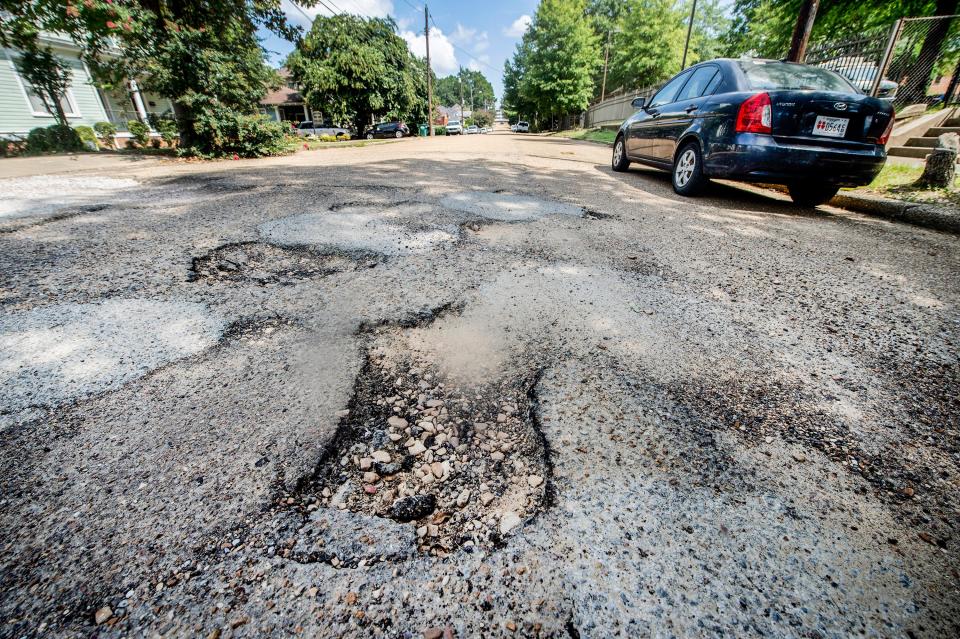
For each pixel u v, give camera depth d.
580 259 2.65
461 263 2.53
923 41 9.99
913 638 0.81
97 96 17.12
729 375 1.57
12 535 0.94
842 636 0.81
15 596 0.83
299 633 0.79
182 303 2.00
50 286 2.15
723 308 2.09
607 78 35.00
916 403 1.46
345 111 28.73
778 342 1.81
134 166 7.73
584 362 1.61
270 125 9.88
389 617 0.82
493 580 0.89
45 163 8.57
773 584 0.90
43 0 8.14
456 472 1.14
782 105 3.71
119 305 1.97
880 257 2.88
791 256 2.86
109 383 1.43
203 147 9.41
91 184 5.14
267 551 0.93
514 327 1.84
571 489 1.10
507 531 0.99
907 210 3.90
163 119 9.80
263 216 3.45
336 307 1.98
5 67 13.98
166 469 1.11
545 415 1.34
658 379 1.53
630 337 1.79
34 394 1.37
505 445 1.23
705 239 3.15
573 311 1.99
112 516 0.99
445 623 0.82
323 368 1.54
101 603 0.82
